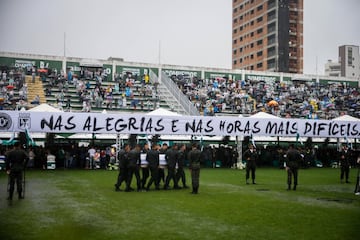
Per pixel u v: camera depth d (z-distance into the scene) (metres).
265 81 59.91
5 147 28.56
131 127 28.53
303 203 14.11
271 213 12.11
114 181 21.05
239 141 32.50
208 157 33.16
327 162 36.41
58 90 44.50
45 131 26.98
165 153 18.38
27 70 47.47
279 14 114.38
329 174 27.59
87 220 10.90
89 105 40.47
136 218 11.22
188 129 29.53
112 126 28.19
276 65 114.06
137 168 17.22
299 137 33.12
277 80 60.75
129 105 44.22
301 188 18.91
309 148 35.56
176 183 18.22
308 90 59.31
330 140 37.97
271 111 49.09
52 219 11.00
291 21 116.19
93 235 9.23
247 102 50.59
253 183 20.72
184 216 11.55
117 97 45.16
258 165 35.03
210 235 9.31
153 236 9.17
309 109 52.41
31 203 13.67
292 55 115.69
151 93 47.59
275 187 19.19
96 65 50.34
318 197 15.73
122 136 32.91
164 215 11.68
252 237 9.16
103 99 43.56
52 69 48.56
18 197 15.00
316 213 12.16
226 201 14.43
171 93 48.44
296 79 61.00
